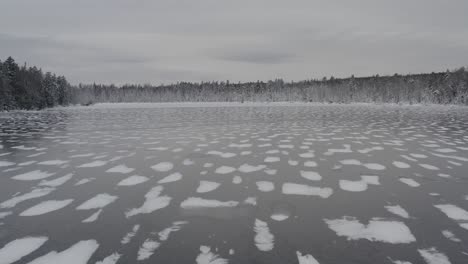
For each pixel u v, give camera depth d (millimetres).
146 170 5297
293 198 3830
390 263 2367
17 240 2791
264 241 2727
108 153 6879
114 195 4000
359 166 5477
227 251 2555
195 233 2891
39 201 3805
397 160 5945
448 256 2461
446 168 5289
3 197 3957
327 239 2762
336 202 3684
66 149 7434
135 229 2992
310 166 5508
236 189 4207
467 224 3053
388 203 3635
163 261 2414
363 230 2938
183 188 4270
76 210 3500
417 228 2973
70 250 2602
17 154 6824
